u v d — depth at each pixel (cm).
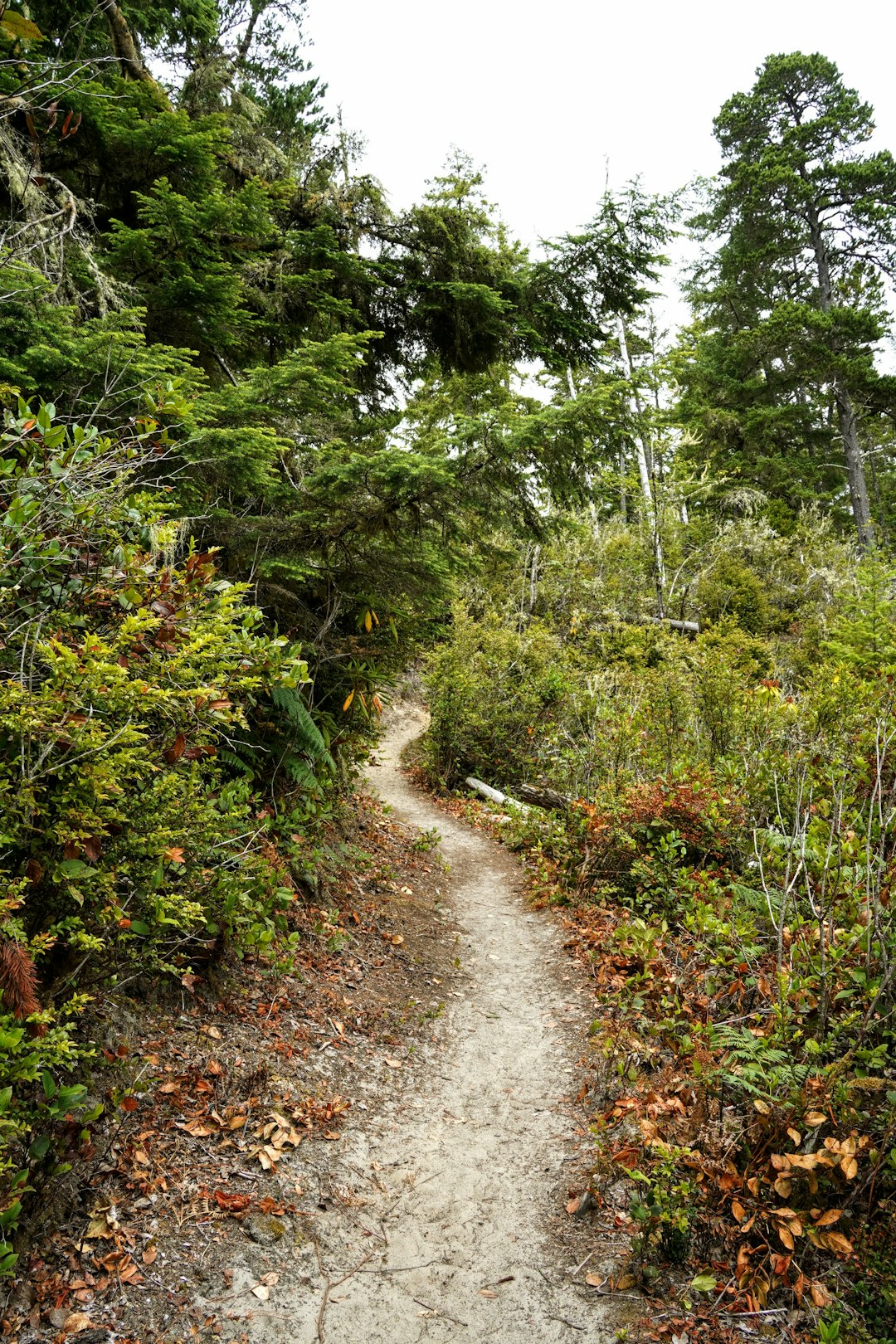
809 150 3161
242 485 507
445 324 863
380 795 1229
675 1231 291
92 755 259
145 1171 295
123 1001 355
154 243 507
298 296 745
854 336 2753
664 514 2286
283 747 572
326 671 644
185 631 307
